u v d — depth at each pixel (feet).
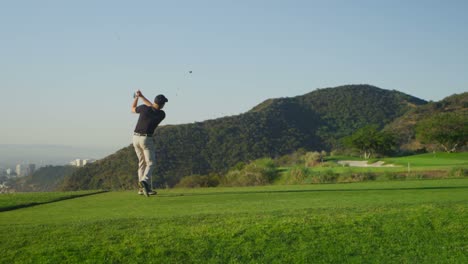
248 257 21.75
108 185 183.42
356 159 253.85
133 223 26.14
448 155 220.43
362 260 22.11
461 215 28.43
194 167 234.99
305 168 123.44
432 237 24.85
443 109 366.63
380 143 275.39
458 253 23.15
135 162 196.95
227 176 128.77
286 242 23.34
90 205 36.78
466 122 250.98
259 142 301.43
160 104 43.19
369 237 24.43
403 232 25.31
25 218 29.32
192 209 32.45
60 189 193.57
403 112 477.77
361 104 482.69
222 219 27.02
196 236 23.45
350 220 26.76
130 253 21.33
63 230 24.52
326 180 109.29
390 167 144.87
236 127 321.11
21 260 20.34
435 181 68.23
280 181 121.39
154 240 22.80
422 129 260.21
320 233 24.61
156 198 41.68
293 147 323.78
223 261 21.26
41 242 22.43
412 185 56.80
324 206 33.06
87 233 23.91
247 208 32.42
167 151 247.29
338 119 445.37
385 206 32.12
